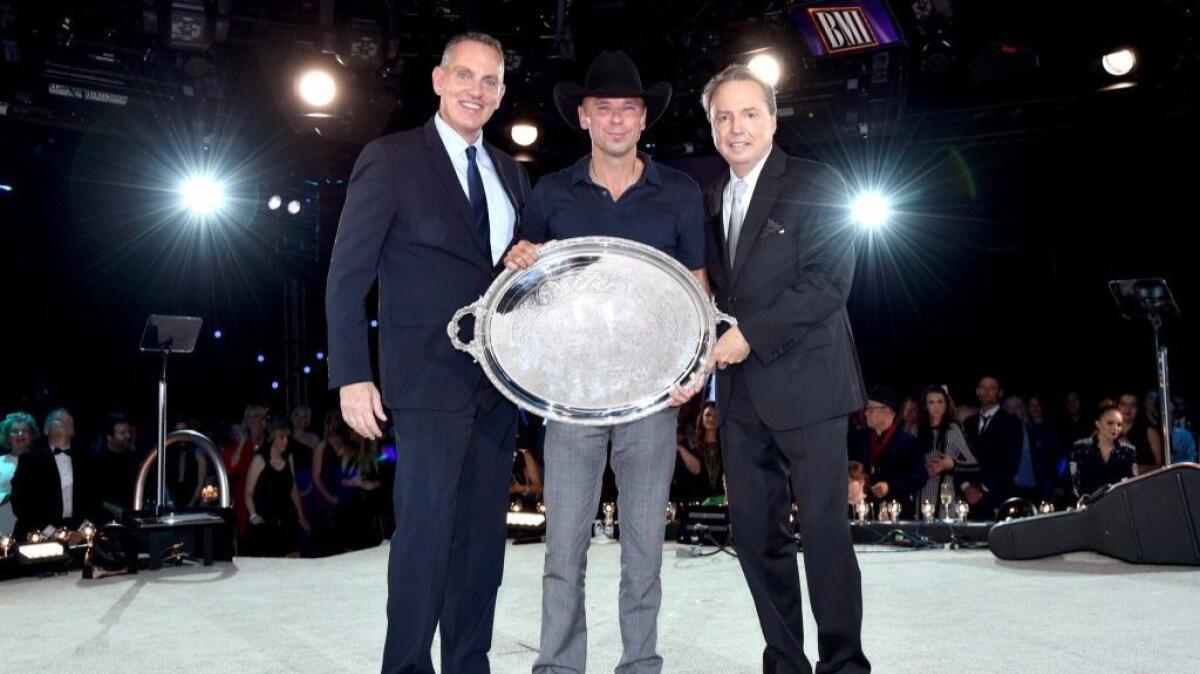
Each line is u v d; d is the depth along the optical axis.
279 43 9.29
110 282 15.63
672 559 7.44
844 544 3.26
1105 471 8.34
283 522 9.12
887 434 8.77
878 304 16.17
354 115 9.58
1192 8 8.73
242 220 13.12
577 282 3.10
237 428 10.95
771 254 3.35
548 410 3.07
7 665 4.12
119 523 7.19
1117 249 13.24
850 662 3.23
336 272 3.15
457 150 3.35
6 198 12.59
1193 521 6.15
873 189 11.47
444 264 3.21
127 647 4.43
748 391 3.32
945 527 7.87
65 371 15.65
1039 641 4.12
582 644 3.18
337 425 9.34
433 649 4.19
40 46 9.18
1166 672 3.54
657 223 3.29
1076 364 15.05
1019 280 15.20
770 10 9.31
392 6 8.88
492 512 3.33
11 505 7.99
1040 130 10.42
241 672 3.85
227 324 17.11
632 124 3.26
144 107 9.87
